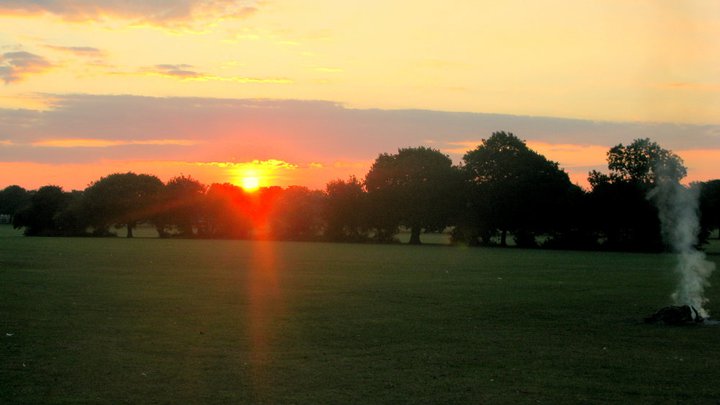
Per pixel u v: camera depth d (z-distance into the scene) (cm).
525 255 8919
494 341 2308
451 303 3353
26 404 1501
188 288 3966
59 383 1681
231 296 3575
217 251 8812
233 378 1750
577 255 9150
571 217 11519
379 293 3800
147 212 14750
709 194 10306
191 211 14650
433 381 1736
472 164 12600
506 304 3331
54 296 3475
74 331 2422
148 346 2159
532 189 11788
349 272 5406
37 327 2498
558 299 3569
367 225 13600
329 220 13838
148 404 1512
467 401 1555
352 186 13725
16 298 3375
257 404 1516
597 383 1731
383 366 1903
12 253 7588
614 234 11362
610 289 4150
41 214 14775
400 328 2562
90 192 14838
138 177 15212
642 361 1998
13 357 1975
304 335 2389
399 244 13000
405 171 13238
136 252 8212
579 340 2339
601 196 11125
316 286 4181
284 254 8312
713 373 1852
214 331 2455
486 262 7062
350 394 1605
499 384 1712
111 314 2853
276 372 1819
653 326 2659
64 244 10325
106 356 2000
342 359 1991
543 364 1948
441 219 12912
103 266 5747
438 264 6594
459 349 2161
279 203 14575
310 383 1705
